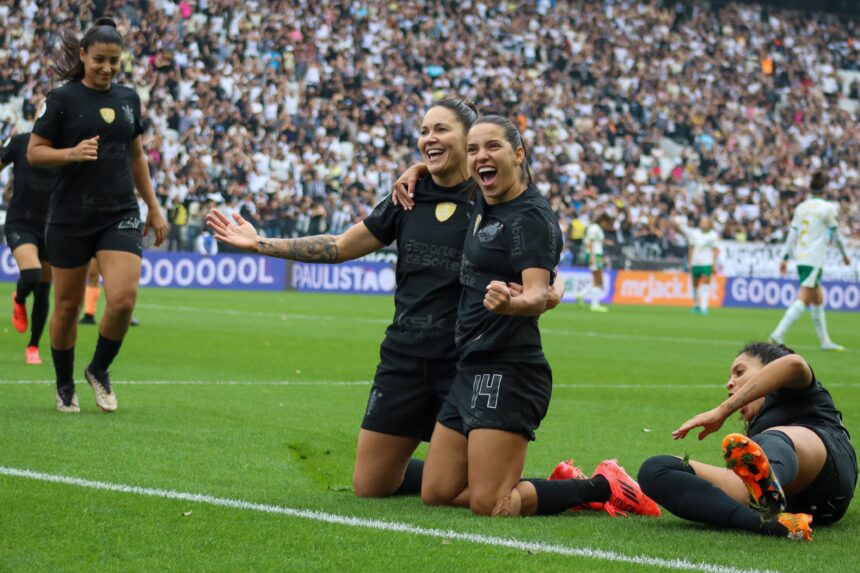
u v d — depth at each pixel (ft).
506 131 26.66
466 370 26.84
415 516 25.68
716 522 24.66
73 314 39.88
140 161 41.16
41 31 154.10
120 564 20.92
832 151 209.15
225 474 30.68
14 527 23.36
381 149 170.81
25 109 150.00
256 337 77.10
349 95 173.68
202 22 169.37
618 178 184.24
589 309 138.41
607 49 201.98
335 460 34.27
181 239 146.72
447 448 26.89
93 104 38.75
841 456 25.81
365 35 180.96
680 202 183.73
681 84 204.23
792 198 197.26
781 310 159.94
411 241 28.76
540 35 197.57
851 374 68.69
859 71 225.76
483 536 23.67
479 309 26.71
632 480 27.40
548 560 21.74
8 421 37.65
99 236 39.34
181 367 57.67
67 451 32.63
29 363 55.83
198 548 22.17
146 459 32.12
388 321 98.07
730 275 171.22
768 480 22.97
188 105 158.10
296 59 172.96
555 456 36.06
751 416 27.14
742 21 217.97
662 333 98.68
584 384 57.57
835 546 23.77
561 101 190.60
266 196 155.02
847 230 191.93
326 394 49.57
